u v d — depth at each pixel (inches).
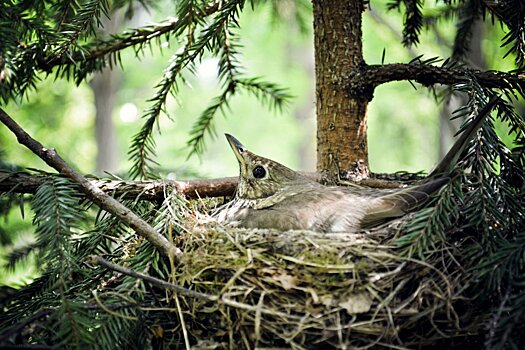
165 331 201.0
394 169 683.4
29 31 224.2
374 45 528.7
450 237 200.2
